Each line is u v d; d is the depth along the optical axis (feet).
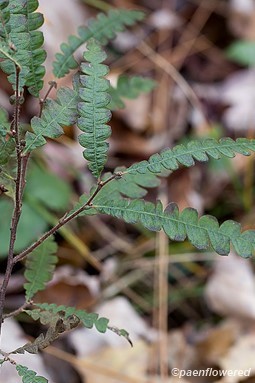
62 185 3.25
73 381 2.94
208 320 3.39
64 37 3.99
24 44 1.84
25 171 1.93
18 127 1.81
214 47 4.83
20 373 1.93
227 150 1.81
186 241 3.55
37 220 3.05
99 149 1.81
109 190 2.15
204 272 3.55
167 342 3.18
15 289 3.09
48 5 4.02
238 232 1.79
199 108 4.25
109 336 3.04
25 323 3.07
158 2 4.87
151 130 4.09
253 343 3.15
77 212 1.88
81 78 1.81
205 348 3.14
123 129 3.98
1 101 3.54
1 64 1.84
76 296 3.09
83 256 3.37
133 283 3.41
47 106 1.86
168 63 4.37
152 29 4.71
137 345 3.04
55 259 2.16
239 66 4.73
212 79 4.66
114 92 2.57
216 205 3.93
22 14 1.87
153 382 2.96
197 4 4.95
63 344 3.00
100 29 2.44
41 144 1.84
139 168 1.81
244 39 4.88
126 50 4.44
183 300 3.44
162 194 3.70
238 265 3.42
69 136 3.67
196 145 1.81
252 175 4.07
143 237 3.62
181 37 4.78
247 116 4.39
